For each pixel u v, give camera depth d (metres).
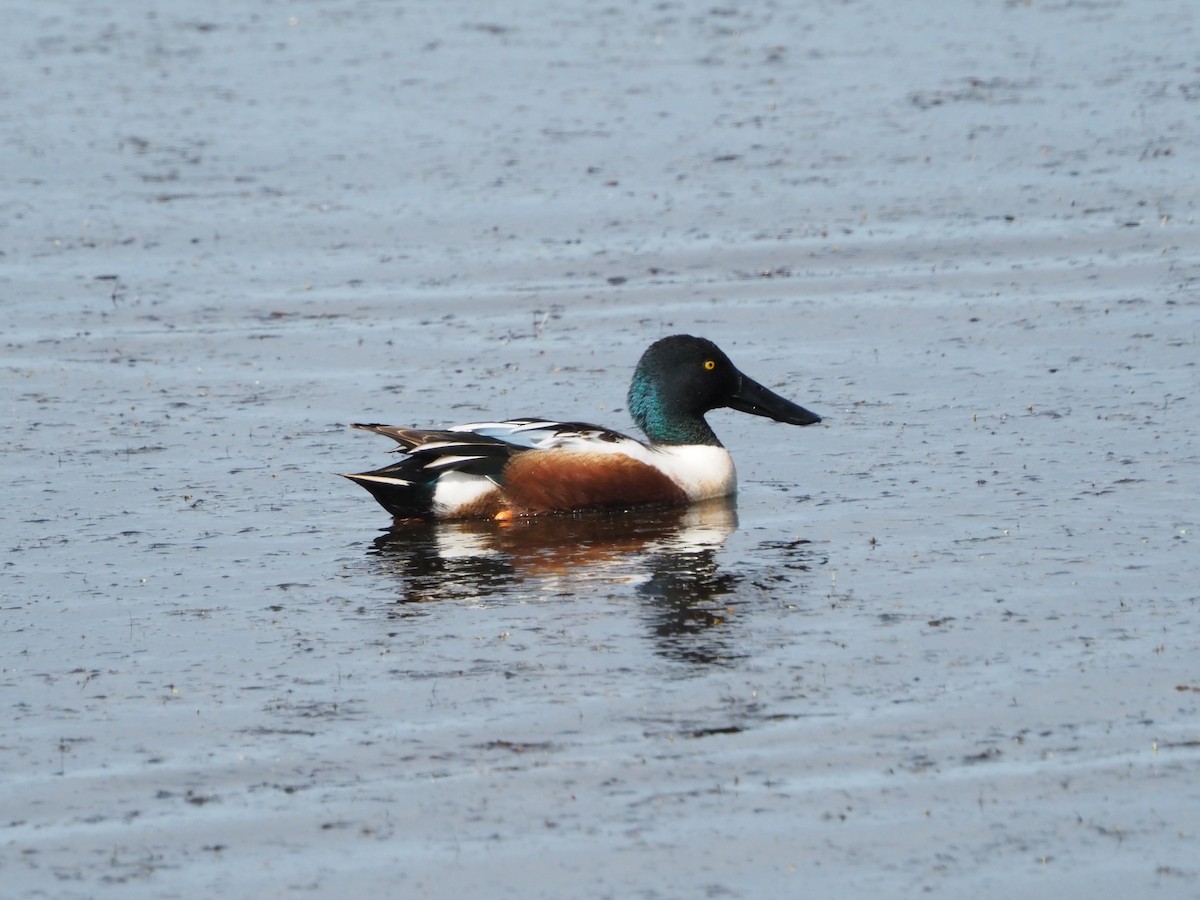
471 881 8.13
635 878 8.13
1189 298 19.73
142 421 16.91
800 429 16.25
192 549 13.25
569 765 9.21
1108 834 8.38
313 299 21.17
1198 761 9.03
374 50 36.41
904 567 12.30
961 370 17.75
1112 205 23.80
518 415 16.88
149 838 8.58
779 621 11.27
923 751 9.26
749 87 32.12
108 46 37.25
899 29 37.09
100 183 26.67
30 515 14.15
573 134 29.03
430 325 20.08
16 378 18.44
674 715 9.80
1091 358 17.86
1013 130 28.23
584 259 22.44
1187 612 11.12
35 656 11.02
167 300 21.22
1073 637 10.75
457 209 24.81
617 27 38.03
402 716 9.91
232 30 38.84
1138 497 13.67
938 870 8.12
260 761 9.38
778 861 8.23
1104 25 36.62
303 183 26.50
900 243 22.61
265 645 11.14
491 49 36.19
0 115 31.27
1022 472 14.52
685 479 14.30
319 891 8.08
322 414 17.06
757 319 19.91
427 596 12.06
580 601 11.84
